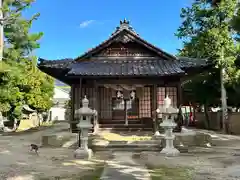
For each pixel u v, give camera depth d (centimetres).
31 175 657
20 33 2016
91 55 1459
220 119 2252
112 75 1260
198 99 2359
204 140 1180
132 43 1477
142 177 640
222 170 705
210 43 1828
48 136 1190
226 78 1877
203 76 2088
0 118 2255
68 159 889
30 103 2383
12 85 2020
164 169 731
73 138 1179
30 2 1961
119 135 1309
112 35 1428
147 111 1564
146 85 1446
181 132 1281
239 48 1764
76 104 1423
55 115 4631
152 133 1371
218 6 1788
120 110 1593
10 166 759
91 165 795
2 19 1823
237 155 949
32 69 2303
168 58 1440
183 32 1939
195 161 846
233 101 2081
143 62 1439
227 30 1798
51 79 2827
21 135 1858
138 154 996
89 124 940
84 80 1428
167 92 1436
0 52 1820
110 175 659
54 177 641
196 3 1881
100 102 1593
